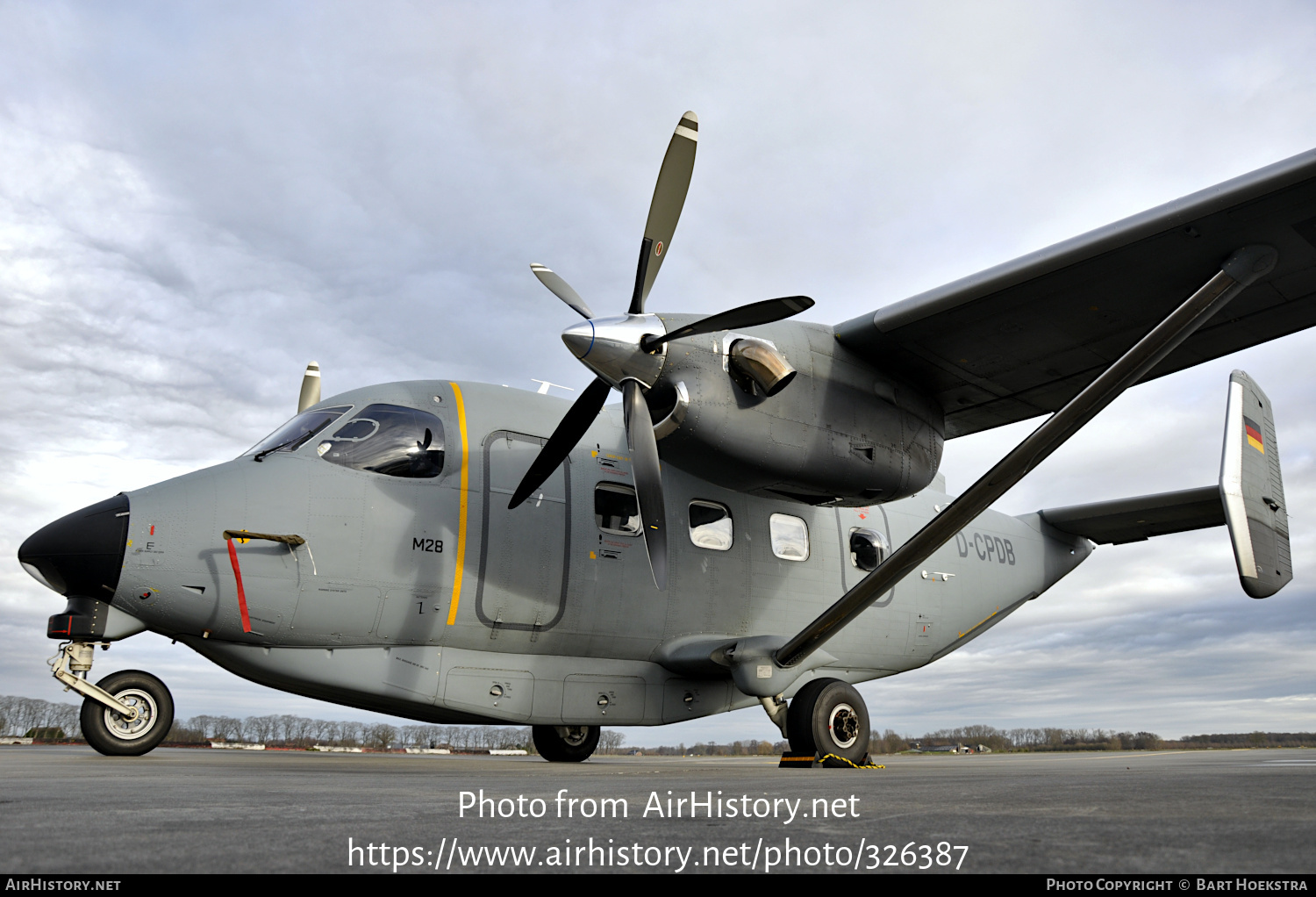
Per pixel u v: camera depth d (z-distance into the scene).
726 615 8.17
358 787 3.39
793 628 8.62
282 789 3.19
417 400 7.11
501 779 4.33
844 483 7.04
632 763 9.52
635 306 6.39
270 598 6.08
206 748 13.48
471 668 6.88
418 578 6.61
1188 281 6.58
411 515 6.66
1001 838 1.73
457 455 7.01
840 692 7.12
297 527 6.21
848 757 7.04
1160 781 3.85
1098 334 7.23
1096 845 1.62
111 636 5.93
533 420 7.61
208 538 5.95
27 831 1.80
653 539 5.90
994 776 4.85
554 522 7.32
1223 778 4.20
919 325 7.02
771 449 6.62
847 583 9.09
